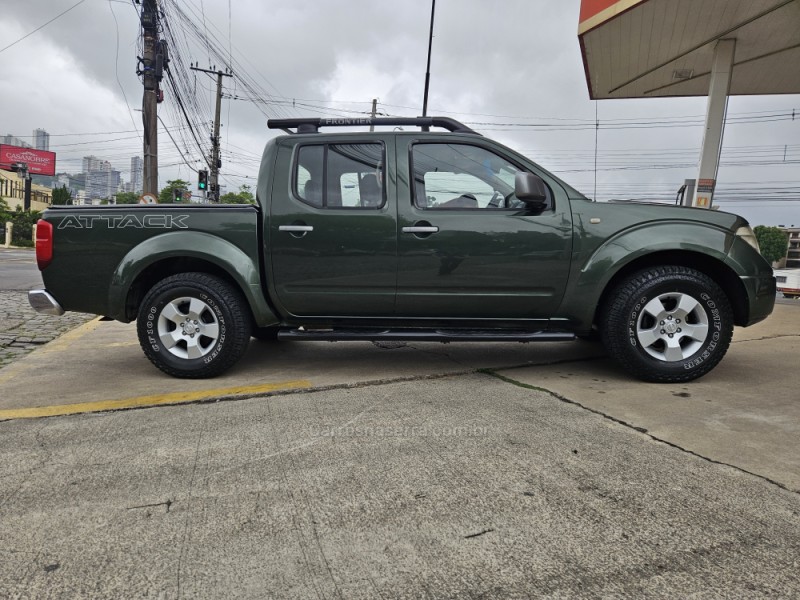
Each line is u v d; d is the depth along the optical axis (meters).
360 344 5.19
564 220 3.71
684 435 2.79
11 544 1.86
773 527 1.93
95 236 3.81
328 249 3.79
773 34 9.33
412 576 1.68
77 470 2.42
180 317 3.89
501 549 1.82
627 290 3.70
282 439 2.77
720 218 3.77
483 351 4.86
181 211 3.83
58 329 6.28
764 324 6.45
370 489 2.23
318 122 4.05
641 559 1.76
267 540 1.88
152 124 16.42
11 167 50.25
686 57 10.52
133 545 1.85
